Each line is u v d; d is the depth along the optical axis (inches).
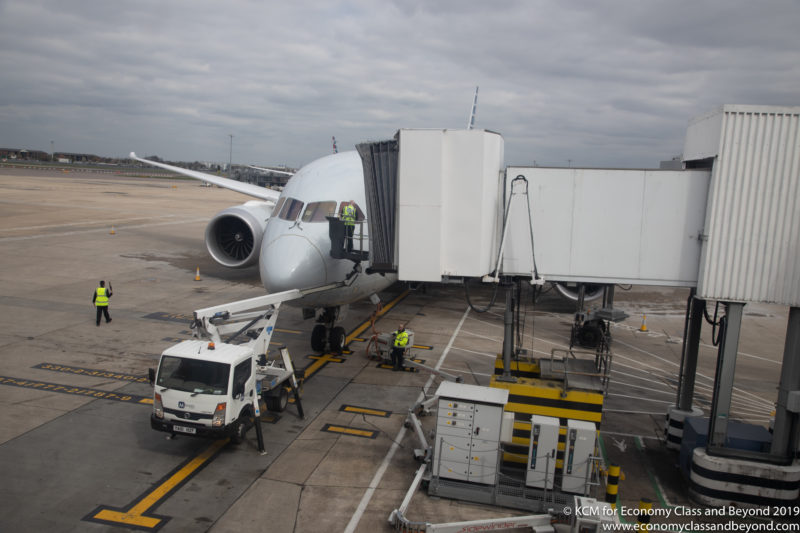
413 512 386.0
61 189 3203.7
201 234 1723.7
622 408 602.9
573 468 393.1
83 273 1101.1
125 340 724.0
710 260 413.4
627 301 1186.0
